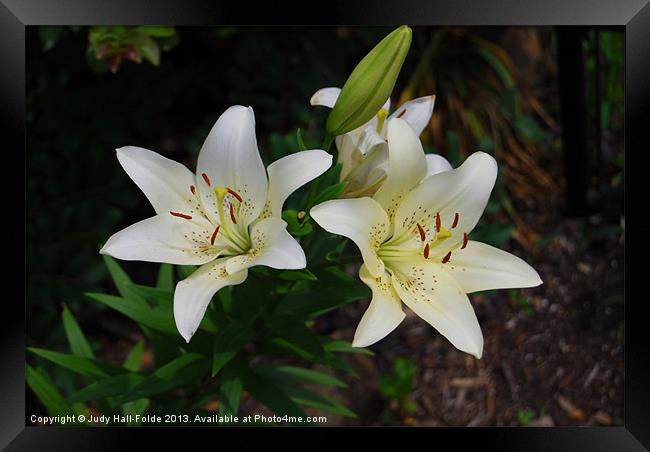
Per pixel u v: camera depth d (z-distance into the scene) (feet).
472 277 2.50
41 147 4.26
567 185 4.91
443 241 2.53
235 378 2.83
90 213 4.15
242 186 2.49
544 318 4.77
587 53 4.97
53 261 4.04
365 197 2.41
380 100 2.44
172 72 4.54
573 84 4.51
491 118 5.24
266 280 2.63
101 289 4.07
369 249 2.39
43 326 4.03
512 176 5.26
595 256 4.97
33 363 3.97
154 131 4.87
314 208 2.35
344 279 2.57
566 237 5.05
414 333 4.73
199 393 3.10
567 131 4.69
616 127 5.24
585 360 4.59
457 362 4.60
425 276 2.49
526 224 5.12
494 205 4.02
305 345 2.71
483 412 4.39
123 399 2.77
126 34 3.63
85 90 4.32
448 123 5.17
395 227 2.51
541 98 5.50
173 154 4.90
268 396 2.86
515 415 4.39
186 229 2.51
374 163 2.52
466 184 2.51
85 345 3.23
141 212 4.73
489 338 4.70
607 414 4.39
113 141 4.28
